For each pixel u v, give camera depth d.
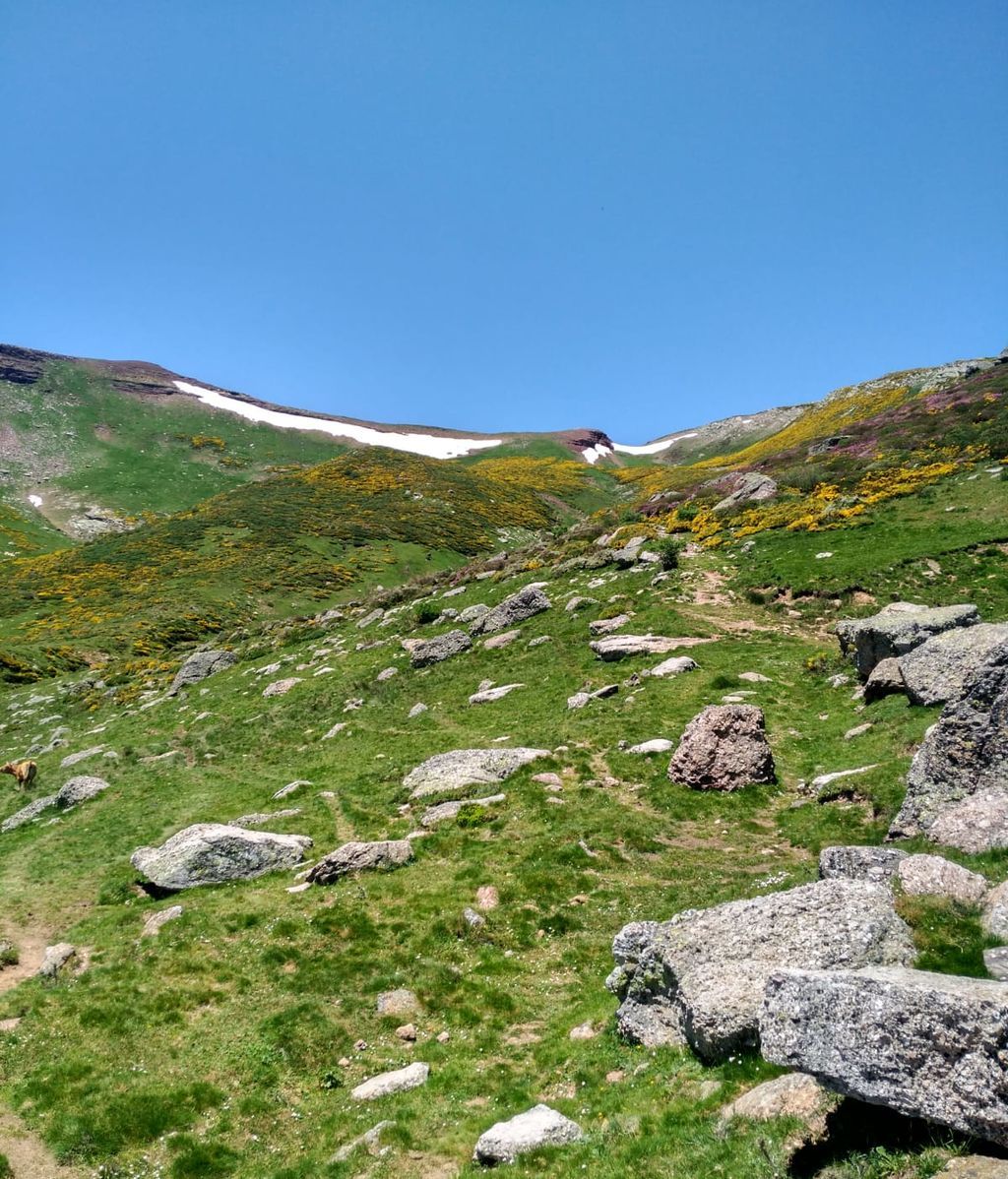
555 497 180.25
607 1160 10.16
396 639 65.19
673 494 106.81
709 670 40.09
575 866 22.94
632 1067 12.84
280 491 154.50
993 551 48.34
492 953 19.30
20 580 114.69
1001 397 91.25
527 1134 11.40
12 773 49.47
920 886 11.68
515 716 41.34
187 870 25.92
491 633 59.12
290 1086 15.20
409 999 17.69
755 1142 8.97
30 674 81.12
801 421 170.25
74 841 34.66
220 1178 12.86
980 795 15.55
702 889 20.72
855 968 10.48
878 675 31.23
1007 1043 7.09
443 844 25.39
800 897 12.46
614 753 31.44
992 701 17.55
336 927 20.95
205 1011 17.94
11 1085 15.48
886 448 87.06
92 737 59.25
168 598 102.62
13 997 19.12
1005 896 10.82
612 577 62.69
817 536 59.41
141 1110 14.43
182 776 44.00
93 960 21.03
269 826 31.03
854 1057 8.12
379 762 39.03
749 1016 11.04
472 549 130.75
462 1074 14.65
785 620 47.16
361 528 132.50
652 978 13.43
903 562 49.22
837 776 25.22
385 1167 12.02
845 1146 8.32
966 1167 7.04
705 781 27.48
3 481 186.88
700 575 57.25
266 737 49.66
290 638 77.38
